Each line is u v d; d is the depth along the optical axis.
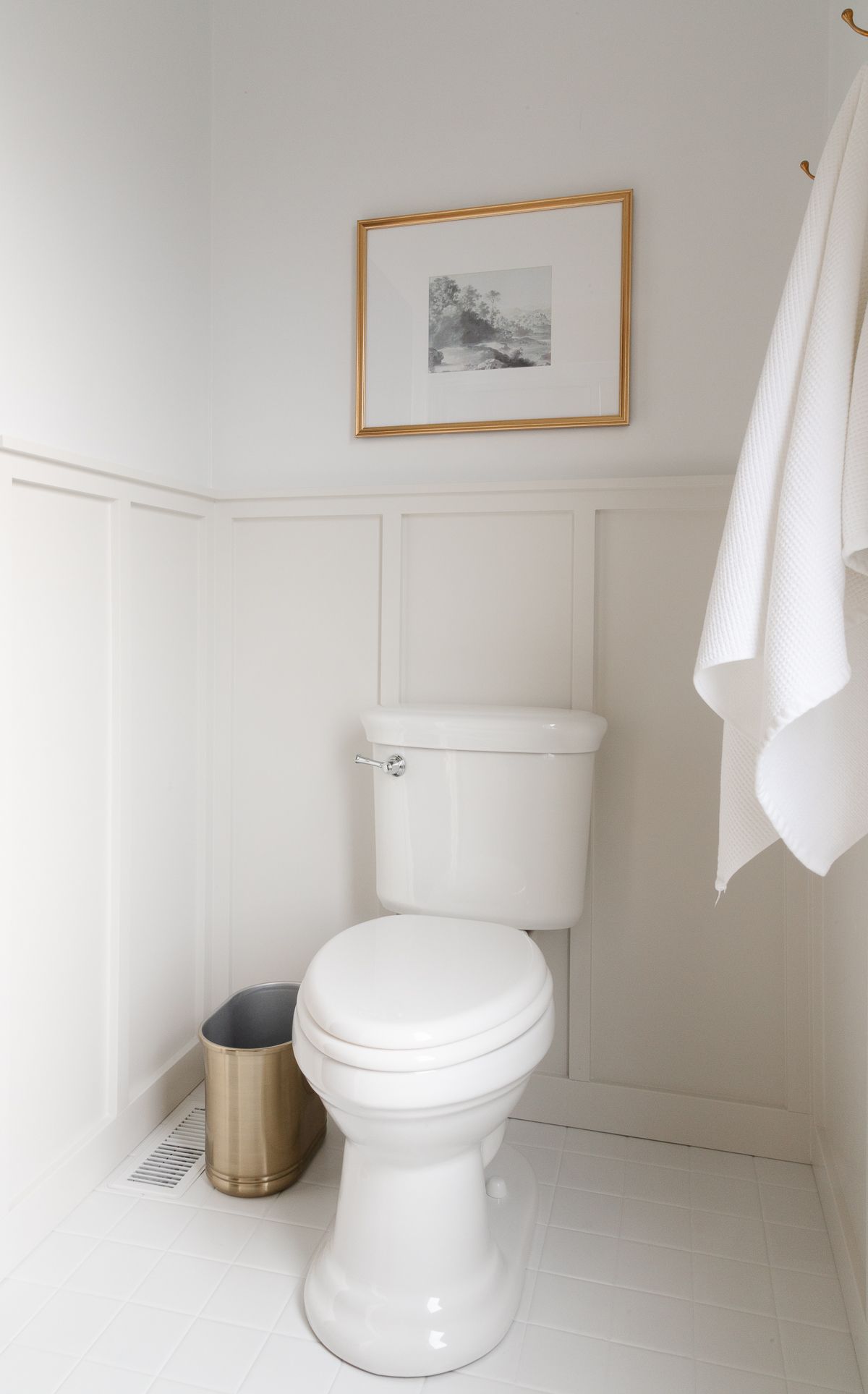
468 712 1.71
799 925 1.71
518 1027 1.24
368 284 1.93
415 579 1.89
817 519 0.92
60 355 1.53
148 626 1.77
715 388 1.77
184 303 1.93
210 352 2.04
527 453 1.87
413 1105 1.14
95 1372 1.22
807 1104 1.73
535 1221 1.54
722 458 1.76
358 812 1.95
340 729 1.96
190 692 1.94
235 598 2.00
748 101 1.73
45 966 1.48
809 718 1.02
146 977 1.79
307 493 1.93
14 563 1.39
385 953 1.42
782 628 0.91
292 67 1.97
